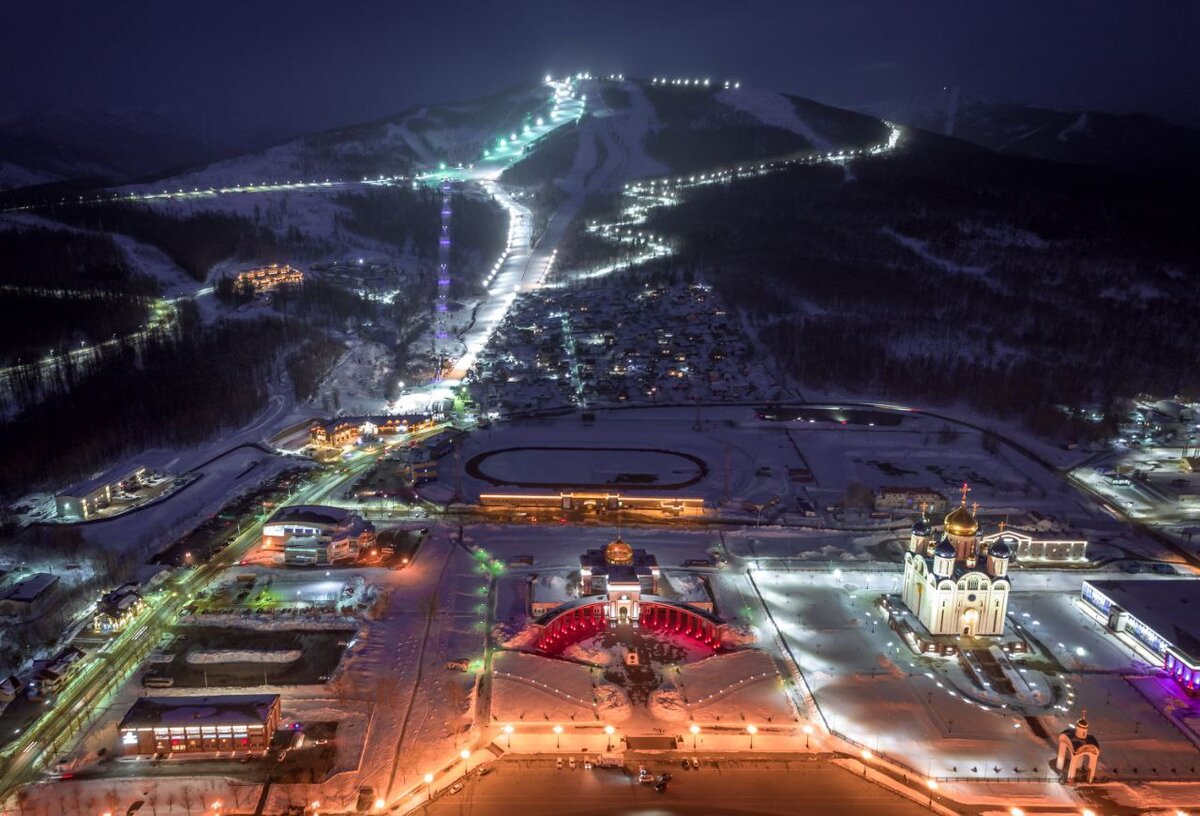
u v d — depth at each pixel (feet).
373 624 506.89
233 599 536.42
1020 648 484.33
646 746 400.88
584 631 511.40
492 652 476.95
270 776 374.84
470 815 353.72
